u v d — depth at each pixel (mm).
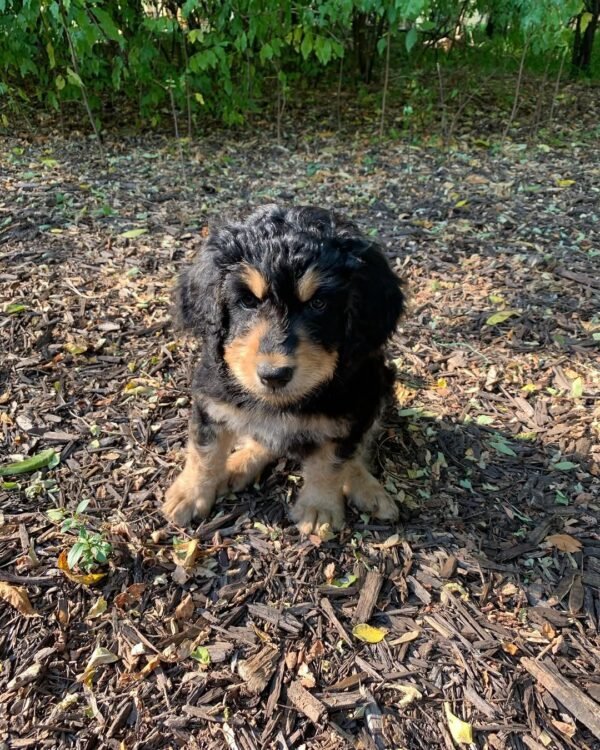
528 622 457
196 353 692
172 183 1100
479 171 1162
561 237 945
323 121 1439
